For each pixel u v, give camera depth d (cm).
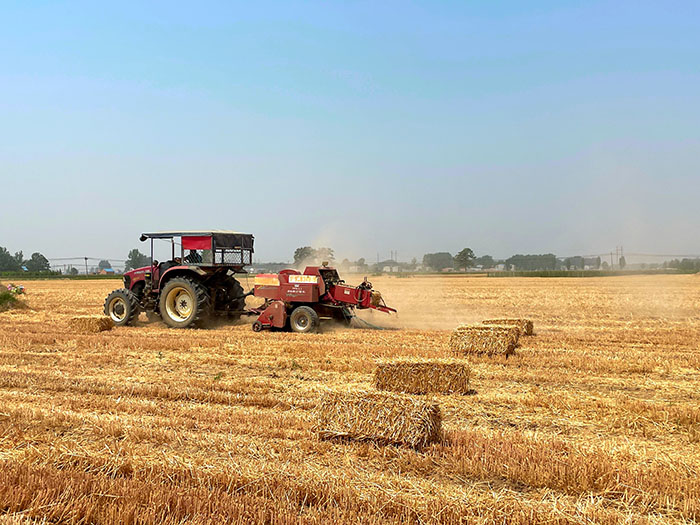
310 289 1426
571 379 881
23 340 1244
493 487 482
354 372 934
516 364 1002
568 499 460
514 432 617
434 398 766
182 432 601
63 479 467
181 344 1180
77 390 798
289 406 720
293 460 531
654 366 984
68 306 2342
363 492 462
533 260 10581
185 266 1504
